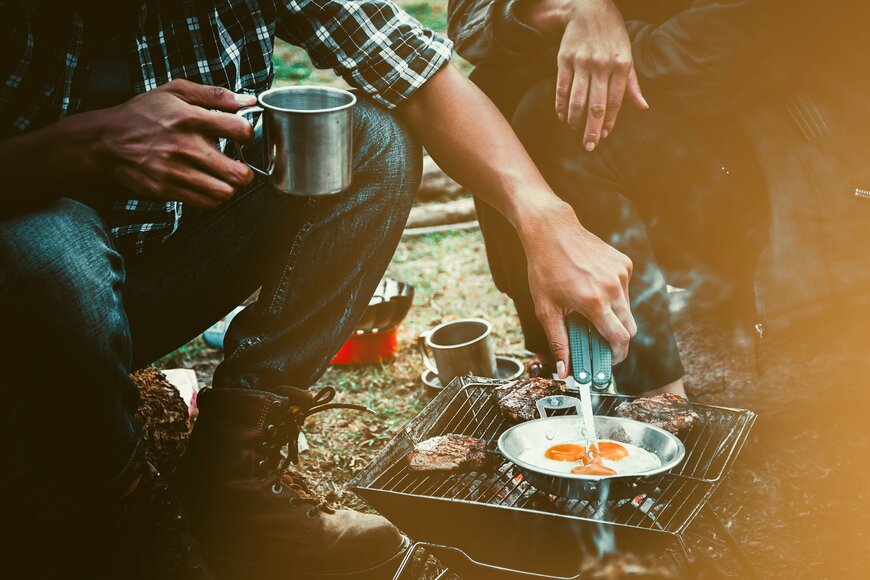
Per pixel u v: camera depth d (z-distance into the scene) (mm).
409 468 2025
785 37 2424
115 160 1675
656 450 1937
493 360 3146
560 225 1993
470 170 2102
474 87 2141
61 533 1938
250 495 1917
